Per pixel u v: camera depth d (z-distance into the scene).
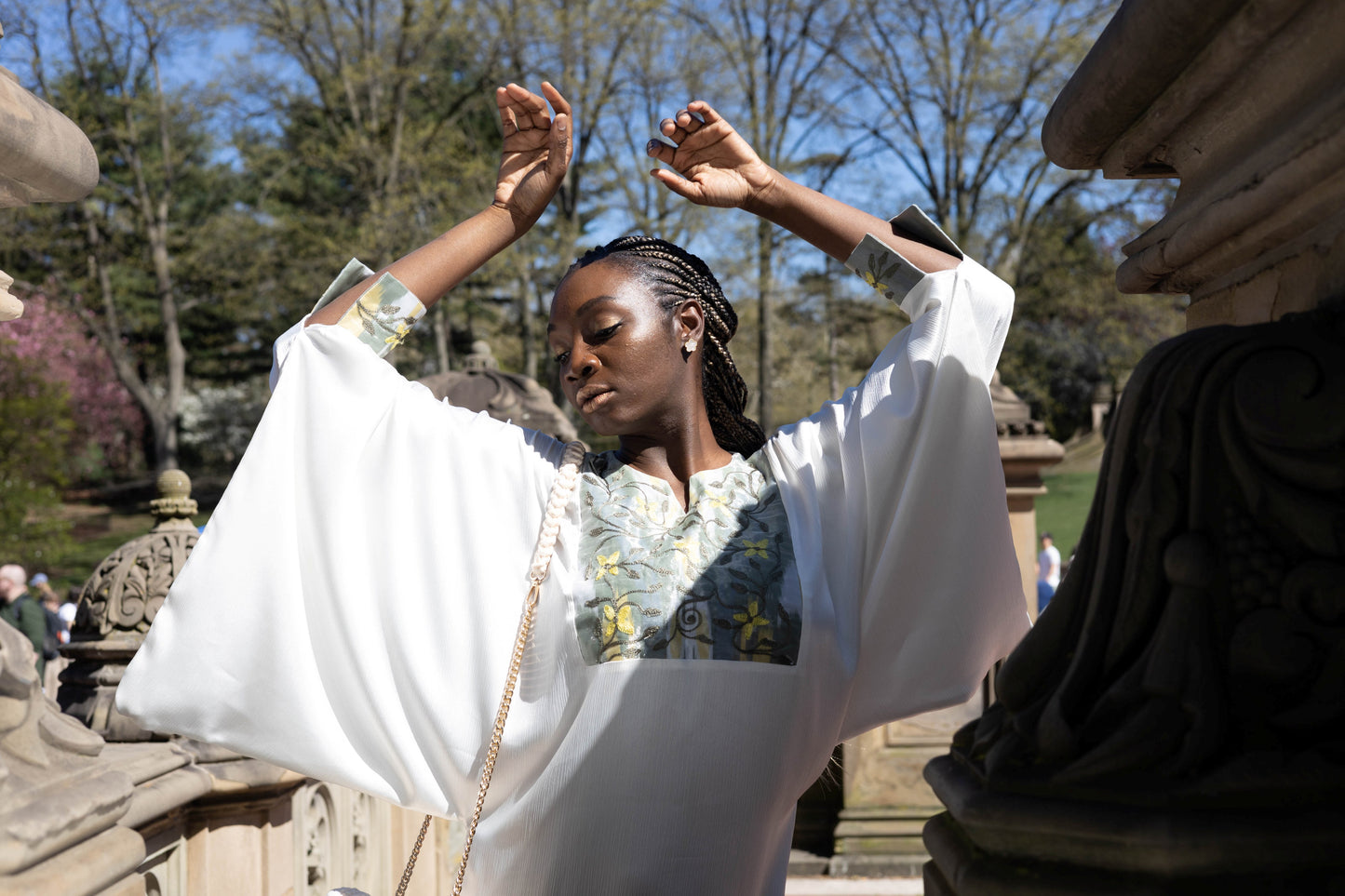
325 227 22.69
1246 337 0.91
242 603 1.33
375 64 20.59
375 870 2.97
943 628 1.38
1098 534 0.98
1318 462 0.84
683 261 1.42
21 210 23.69
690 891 1.23
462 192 20.88
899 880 4.62
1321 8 0.86
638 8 19.06
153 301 28.75
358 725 1.36
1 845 1.08
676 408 1.39
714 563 1.30
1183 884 0.83
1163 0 0.97
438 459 1.38
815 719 1.31
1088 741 0.90
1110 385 24.86
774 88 21.19
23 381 15.29
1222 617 0.88
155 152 27.33
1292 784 0.83
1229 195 1.01
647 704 1.24
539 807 1.27
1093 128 1.24
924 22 20.56
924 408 1.35
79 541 23.95
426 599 1.34
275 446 1.34
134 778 1.83
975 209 21.50
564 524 1.34
